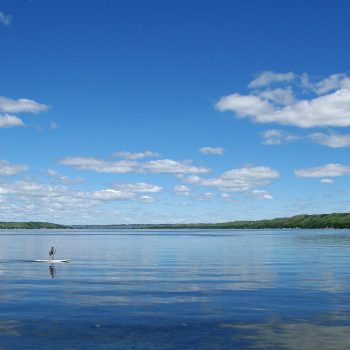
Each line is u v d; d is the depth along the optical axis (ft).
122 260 327.26
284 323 113.91
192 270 247.09
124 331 106.52
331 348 93.35
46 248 515.09
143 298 150.51
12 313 125.80
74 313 125.70
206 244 618.85
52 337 101.40
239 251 441.68
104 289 171.94
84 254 403.13
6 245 598.75
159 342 97.55
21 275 221.66
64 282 193.47
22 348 93.50
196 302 143.02
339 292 163.02
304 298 150.30
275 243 629.10
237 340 98.99
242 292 163.63
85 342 97.71
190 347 94.17
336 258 336.70
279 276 215.51
